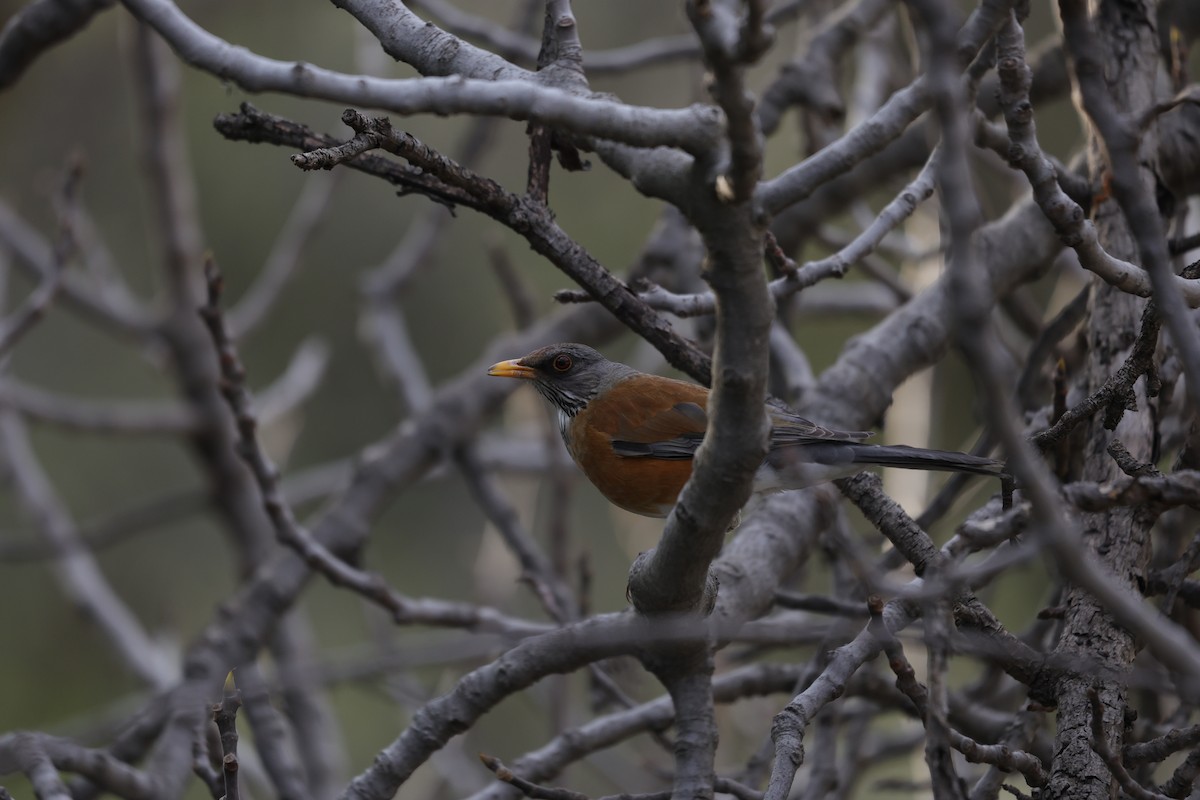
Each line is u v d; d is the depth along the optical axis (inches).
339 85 213.5
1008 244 410.6
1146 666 357.7
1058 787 249.9
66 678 746.8
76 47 794.8
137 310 644.7
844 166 203.9
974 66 287.9
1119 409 262.7
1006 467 268.7
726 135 188.2
